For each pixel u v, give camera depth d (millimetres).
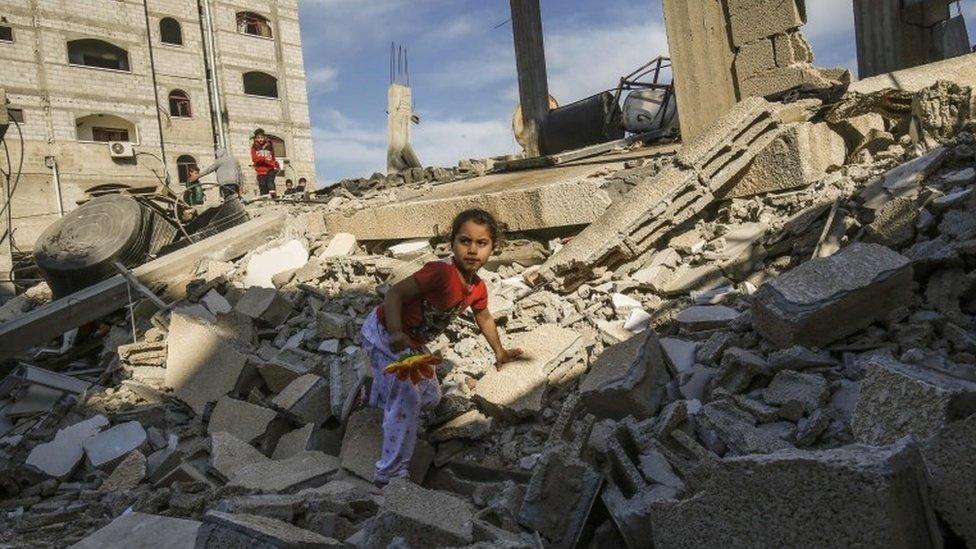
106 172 33219
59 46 32281
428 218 7125
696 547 2014
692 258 5039
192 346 4980
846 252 3424
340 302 5711
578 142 13172
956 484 1825
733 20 7277
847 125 5727
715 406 3018
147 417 4730
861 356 3139
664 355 3695
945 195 4051
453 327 4602
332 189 13195
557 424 3250
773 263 4605
